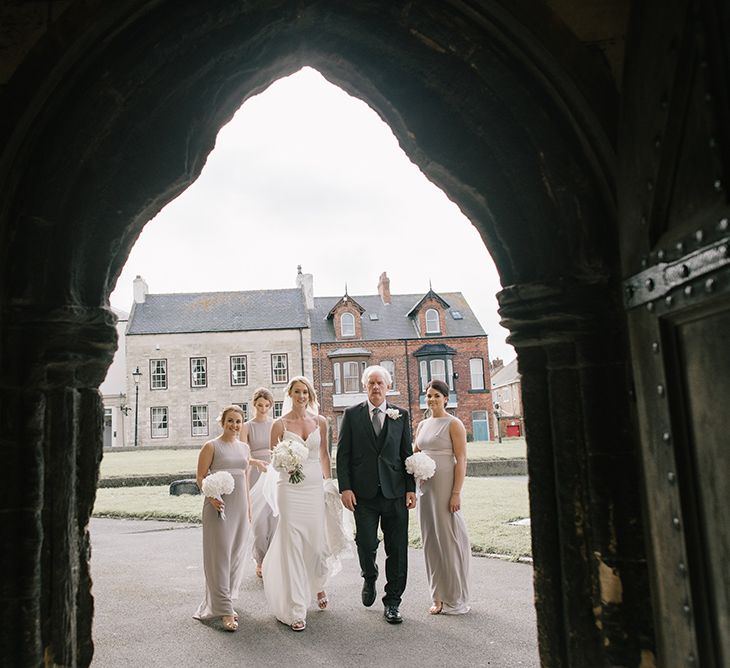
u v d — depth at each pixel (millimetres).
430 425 4730
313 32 2471
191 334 35312
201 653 3906
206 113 2404
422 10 2326
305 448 4395
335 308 36062
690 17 1723
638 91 2025
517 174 2410
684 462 1852
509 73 2332
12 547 2117
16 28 2236
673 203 1854
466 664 3617
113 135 2287
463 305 37719
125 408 34969
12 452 2146
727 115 1605
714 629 1749
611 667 2188
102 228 2324
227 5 2271
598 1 2338
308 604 4566
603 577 2227
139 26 2240
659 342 1926
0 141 2070
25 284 2160
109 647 4055
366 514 4445
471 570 5898
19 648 2084
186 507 11211
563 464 2340
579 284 2332
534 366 2473
